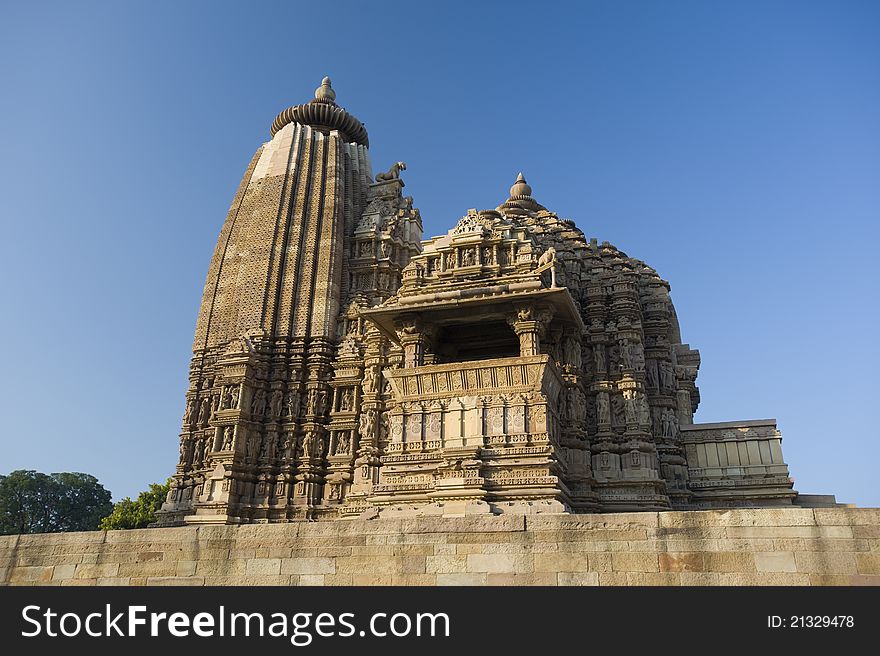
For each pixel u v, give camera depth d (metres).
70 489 89.19
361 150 44.53
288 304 35.94
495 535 14.91
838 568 12.70
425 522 15.45
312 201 39.56
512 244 26.59
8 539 18.30
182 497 33.12
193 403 35.44
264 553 16.05
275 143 42.69
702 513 13.84
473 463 21.23
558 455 22.27
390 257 38.28
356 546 15.60
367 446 30.30
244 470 31.44
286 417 33.34
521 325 23.58
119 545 17.14
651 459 25.08
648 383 27.98
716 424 27.03
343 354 33.84
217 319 37.44
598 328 27.67
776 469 25.34
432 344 26.28
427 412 23.05
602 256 31.12
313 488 31.38
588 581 13.99
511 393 22.38
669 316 32.22
